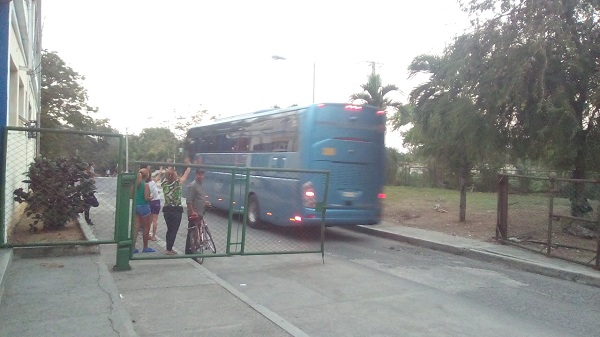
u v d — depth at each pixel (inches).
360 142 485.1
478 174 1034.7
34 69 686.5
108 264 328.8
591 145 486.3
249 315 227.1
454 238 507.2
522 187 492.4
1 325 195.2
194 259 358.0
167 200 365.4
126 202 309.6
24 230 378.0
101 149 454.6
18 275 267.7
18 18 443.5
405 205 792.9
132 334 188.9
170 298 250.4
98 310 214.5
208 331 206.5
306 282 312.2
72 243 314.5
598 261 362.9
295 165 471.8
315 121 466.9
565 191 417.4
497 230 482.0
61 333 188.1
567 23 462.0
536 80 452.4
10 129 303.4
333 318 241.6
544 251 429.1
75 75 1407.5
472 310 265.7
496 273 373.1
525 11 468.4
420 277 344.2
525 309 273.7
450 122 552.4
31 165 368.8
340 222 475.5
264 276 325.7
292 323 232.8
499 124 506.0
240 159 593.3
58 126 1363.2
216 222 565.0
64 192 368.8
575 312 271.3
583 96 472.4
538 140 479.8
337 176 473.1
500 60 475.2
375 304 268.7
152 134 2175.2
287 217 478.9
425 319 245.6
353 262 387.5
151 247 409.1
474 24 511.5
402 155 1336.1
